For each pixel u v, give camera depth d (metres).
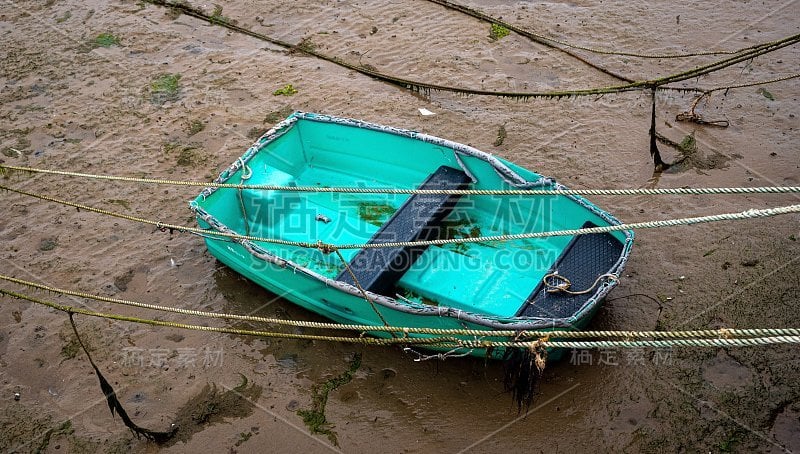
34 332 8.46
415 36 13.05
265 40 13.27
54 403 7.77
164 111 11.78
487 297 8.02
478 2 13.87
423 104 11.54
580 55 12.27
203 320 8.50
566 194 7.39
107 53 13.21
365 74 12.22
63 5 14.63
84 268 9.20
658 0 13.44
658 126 10.79
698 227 9.16
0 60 13.17
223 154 10.85
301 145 9.87
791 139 10.39
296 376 7.83
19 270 9.23
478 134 10.92
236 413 7.54
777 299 8.18
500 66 12.20
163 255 9.30
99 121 11.66
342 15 13.77
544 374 7.61
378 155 9.55
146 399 7.73
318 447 7.19
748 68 11.66
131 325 8.48
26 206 10.14
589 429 7.13
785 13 12.82
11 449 7.40
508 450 7.02
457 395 7.48
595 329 8.05
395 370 7.77
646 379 7.50
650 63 11.98
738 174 9.92
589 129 10.85
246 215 9.15
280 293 8.30
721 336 5.03
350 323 7.89
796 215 9.20
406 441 7.18
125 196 10.22
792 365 7.52
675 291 8.41
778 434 6.98
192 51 13.13
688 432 7.05
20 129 11.59
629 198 9.67
